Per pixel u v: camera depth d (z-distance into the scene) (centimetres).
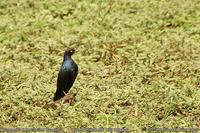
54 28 1927
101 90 1463
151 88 1441
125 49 1733
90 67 1616
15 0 2109
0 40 1841
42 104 1379
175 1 2072
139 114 1315
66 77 1355
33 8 2069
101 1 2088
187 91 1414
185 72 1573
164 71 1573
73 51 1373
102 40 1788
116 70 1584
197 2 2069
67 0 2094
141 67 1597
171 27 1920
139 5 2048
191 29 1872
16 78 1535
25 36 1848
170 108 1323
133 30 1877
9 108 1355
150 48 1739
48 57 1694
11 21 1959
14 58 1708
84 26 1916
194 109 1332
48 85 1483
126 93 1410
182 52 1698
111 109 1339
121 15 1983
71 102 1369
